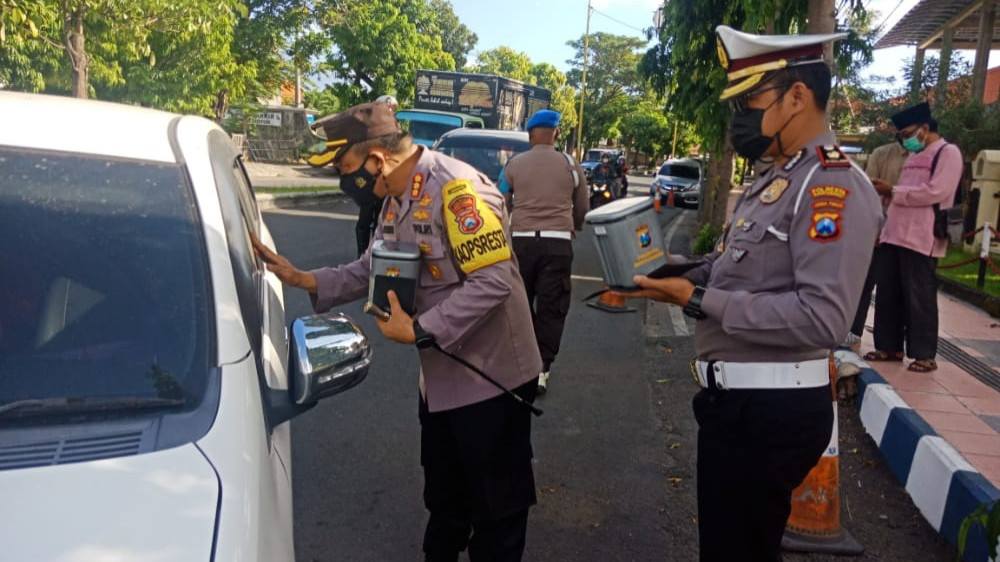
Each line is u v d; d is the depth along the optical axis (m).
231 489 1.53
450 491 2.85
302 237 11.16
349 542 3.37
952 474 3.49
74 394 1.74
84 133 2.26
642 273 2.18
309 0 18.16
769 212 2.10
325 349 2.03
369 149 2.38
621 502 3.86
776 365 2.17
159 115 2.61
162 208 2.12
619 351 6.48
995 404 4.63
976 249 10.91
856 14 7.82
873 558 3.36
